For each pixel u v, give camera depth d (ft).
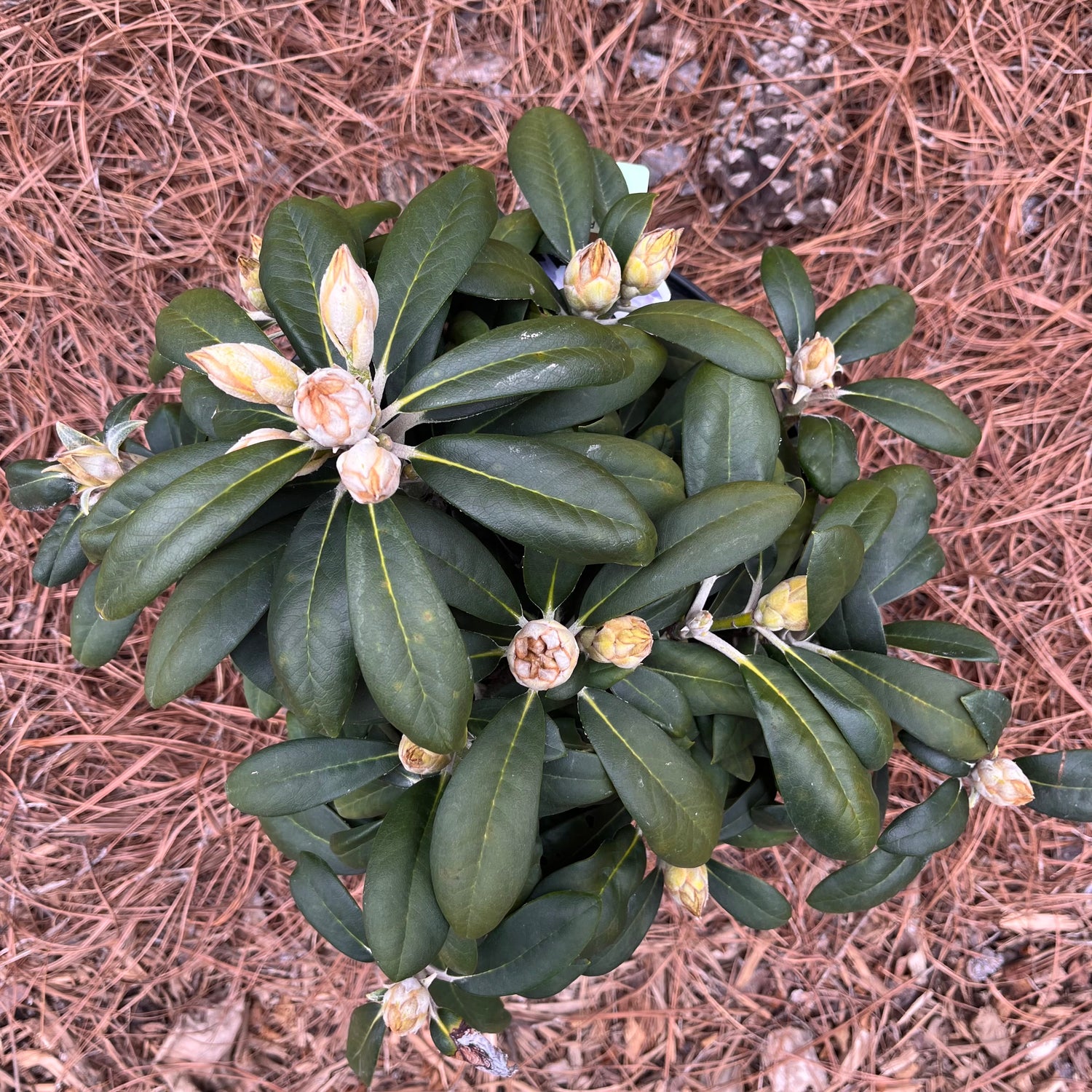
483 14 3.10
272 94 3.10
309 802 1.57
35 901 2.96
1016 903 3.03
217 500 1.25
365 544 1.30
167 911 2.98
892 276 3.17
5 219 2.99
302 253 1.53
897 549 1.84
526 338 1.37
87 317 3.07
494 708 1.60
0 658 2.99
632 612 1.59
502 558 1.73
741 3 3.03
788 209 3.10
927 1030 2.97
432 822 1.51
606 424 1.75
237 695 3.05
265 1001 2.98
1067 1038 2.93
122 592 1.23
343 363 1.48
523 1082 2.90
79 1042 2.89
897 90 3.08
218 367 1.22
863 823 1.51
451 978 1.69
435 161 3.14
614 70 3.13
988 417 3.13
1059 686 3.02
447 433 1.58
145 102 3.05
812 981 3.01
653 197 1.81
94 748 3.01
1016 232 3.15
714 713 1.71
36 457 3.05
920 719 1.64
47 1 2.95
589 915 1.60
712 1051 2.95
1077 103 3.13
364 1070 1.74
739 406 1.66
